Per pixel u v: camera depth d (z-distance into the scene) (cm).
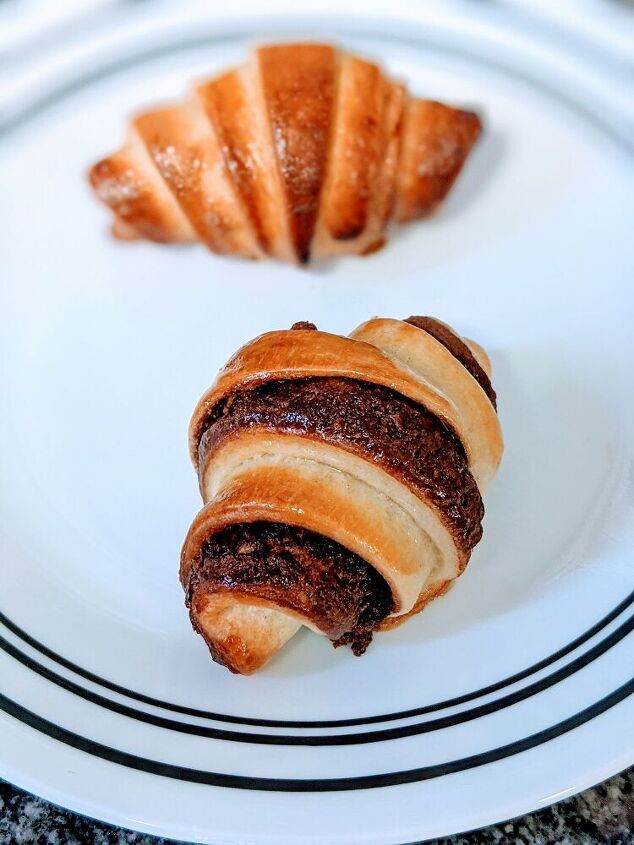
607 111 21
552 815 14
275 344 15
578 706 13
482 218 21
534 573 16
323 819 12
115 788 13
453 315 20
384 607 14
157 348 20
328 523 13
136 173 20
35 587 16
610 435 18
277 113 19
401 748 13
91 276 21
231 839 12
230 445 14
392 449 14
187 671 15
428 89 22
